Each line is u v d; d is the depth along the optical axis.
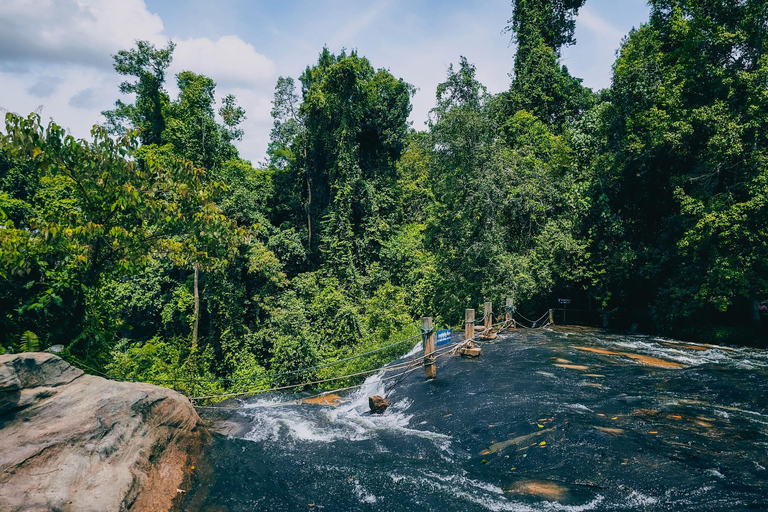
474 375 9.64
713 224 13.77
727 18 15.60
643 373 9.72
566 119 31.02
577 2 33.62
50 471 4.09
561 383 8.84
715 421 6.70
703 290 14.58
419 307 22.28
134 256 8.14
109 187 7.57
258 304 25.59
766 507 4.32
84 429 4.64
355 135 31.62
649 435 6.13
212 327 25.09
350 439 7.03
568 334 15.81
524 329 16.67
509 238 19.20
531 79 31.05
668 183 18.47
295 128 33.06
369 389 10.50
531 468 5.54
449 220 18.64
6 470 3.85
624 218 20.38
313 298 24.77
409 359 11.97
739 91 15.14
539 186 19.11
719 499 4.50
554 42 34.25
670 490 4.72
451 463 5.96
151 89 32.22
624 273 18.16
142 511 4.29
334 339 21.86
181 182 8.27
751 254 14.00
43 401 4.78
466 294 17.91
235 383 15.89
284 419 7.96
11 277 7.62
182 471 5.39
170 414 5.79
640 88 18.02
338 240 28.69
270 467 5.82
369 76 34.72
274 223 33.84
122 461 4.62
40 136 6.72
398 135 34.16
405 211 36.53
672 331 16.86
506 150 19.98
